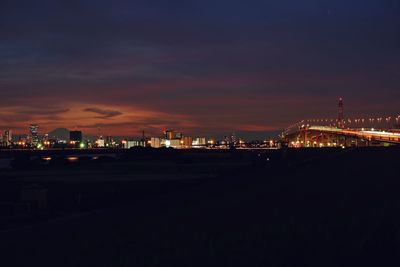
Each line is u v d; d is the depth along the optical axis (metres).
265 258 25.23
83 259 30.02
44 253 32.62
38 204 65.81
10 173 146.50
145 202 65.50
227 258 26.28
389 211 34.94
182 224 40.62
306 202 48.12
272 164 128.25
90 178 118.31
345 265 22.48
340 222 32.56
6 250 34.62
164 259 27.62
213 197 63.78
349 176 76.25
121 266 27.14
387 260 22.50
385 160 112.31
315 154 173.12
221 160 195.12
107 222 47.28
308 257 24.38
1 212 61.09
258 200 54.78
